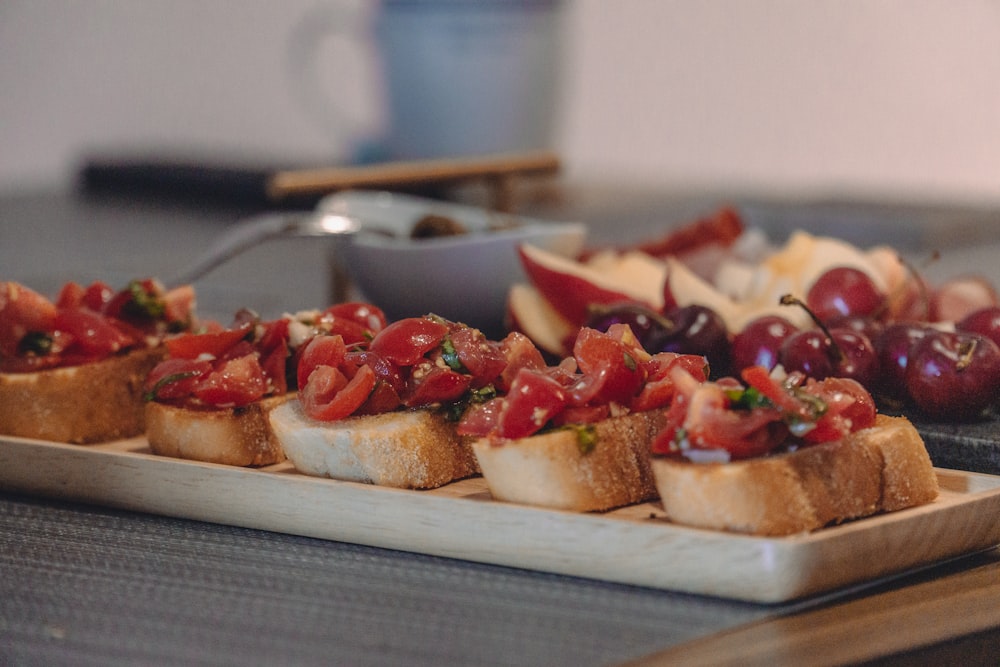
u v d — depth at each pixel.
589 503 0.76
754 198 1.42
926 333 0.84
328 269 1.05
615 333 0.78
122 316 0.86
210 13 2.15
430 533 0.77
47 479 0.83
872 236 1.23
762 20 1.84
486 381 0.79
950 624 0.72
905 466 0.76
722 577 0.73
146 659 0.71
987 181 1.70
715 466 0.74
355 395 0.79
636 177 1.77
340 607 0.74
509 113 1.32
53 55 2.26
